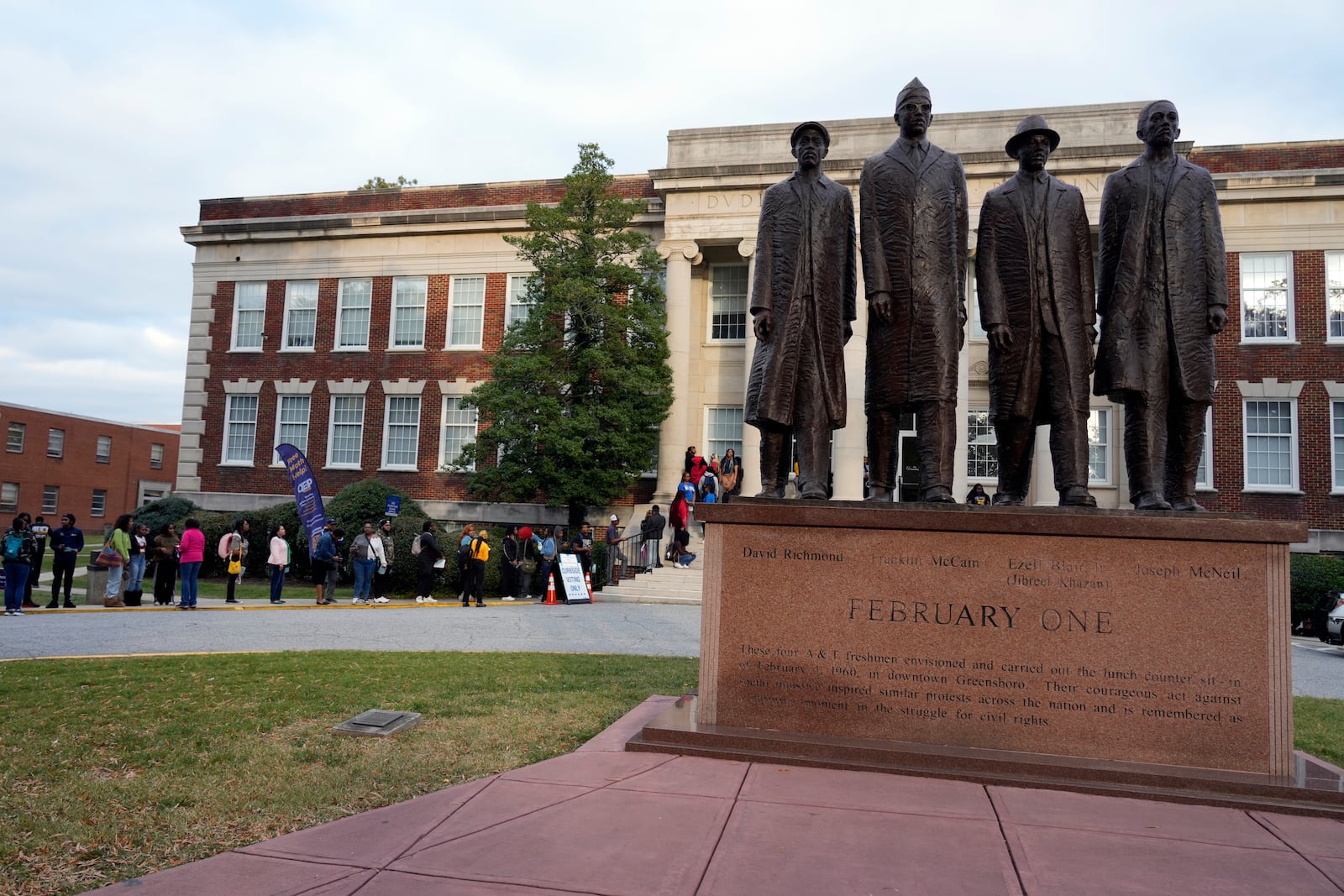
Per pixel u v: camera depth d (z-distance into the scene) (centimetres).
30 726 713
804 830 489
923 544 644
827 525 659
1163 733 596
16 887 419
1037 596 622
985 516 632
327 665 1038
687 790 554
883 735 636
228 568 1994
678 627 1639
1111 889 423
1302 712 928
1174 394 705
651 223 3094
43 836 482
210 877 427
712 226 2906
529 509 3064
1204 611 599
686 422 2875
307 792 556
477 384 2989
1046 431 2622
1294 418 2589
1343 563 2255
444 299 3262
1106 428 2642
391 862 445
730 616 672
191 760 625
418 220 3266
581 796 543
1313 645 1909
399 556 2422
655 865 442
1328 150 2645
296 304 3406
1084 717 608
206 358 3450
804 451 729
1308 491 2556
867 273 728
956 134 2706
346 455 3294
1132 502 710
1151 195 712
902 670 638
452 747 668
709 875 430
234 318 3456
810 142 752
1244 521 595
